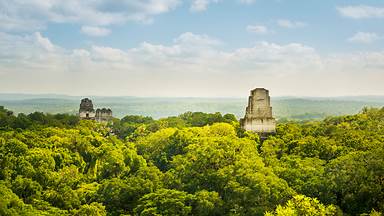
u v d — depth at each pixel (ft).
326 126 469.16
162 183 376.89
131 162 454.40
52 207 335.88
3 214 281.13
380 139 383.24
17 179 356.18
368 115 514.27
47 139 459.73
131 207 355.56
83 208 335.88
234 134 458.09
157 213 313.73
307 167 337.11
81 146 460.96
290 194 299.58
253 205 299.99
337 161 324.39
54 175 384.27
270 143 414.41
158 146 523.70
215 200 315.17
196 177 363.56
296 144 406.62
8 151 396.57
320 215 265.13
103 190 372.17
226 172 338.54
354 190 290.56
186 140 491.31
